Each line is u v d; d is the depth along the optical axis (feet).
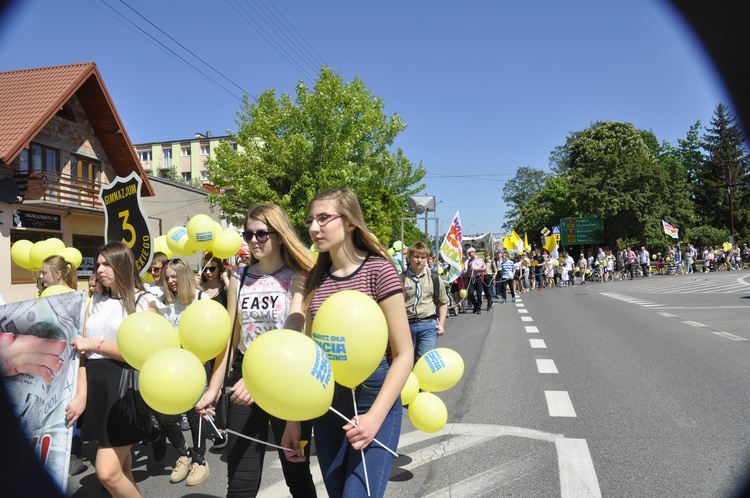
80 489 14.34
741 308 47.93
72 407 11.05
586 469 13.89
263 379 6.95
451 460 15.02
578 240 156.97
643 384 22.15
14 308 11.29
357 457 7.99
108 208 23.02
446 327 43.60
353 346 7.44
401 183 106.42
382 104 93.91
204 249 19.22
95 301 12.42
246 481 10.12
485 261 56.44
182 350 9.54
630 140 197.98
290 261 11.21
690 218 161.79
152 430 11.28
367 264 8.66
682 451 14.76
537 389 22.11
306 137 85.71
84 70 68.90
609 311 50.37
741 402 19.06
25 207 64.69
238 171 84.43
